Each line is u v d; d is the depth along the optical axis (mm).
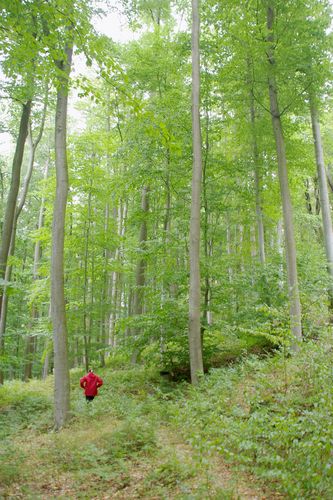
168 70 14930
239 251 20312
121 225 20484
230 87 13672
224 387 8281
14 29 5141
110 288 20312
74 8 5320
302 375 6512
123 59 14633
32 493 5125
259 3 12312
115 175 16203
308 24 11445
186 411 6648
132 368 14727
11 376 25938
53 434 8219
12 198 11812
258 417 5297
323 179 14180
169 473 5465
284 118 14125
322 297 9984
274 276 13180
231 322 13070
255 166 14641
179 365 12703
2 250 11555
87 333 15188
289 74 12109
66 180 10023
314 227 24062
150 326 12242
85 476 5688
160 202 17594
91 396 10328
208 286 12789
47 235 17375
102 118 21000
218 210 13867
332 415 4645
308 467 4012
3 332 14391
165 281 13055
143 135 13477
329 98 12914
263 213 15898
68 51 9195
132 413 7910
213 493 4574
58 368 9453
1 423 9484
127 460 6301
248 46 11555
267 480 4824
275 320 7574
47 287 17156
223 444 4719
